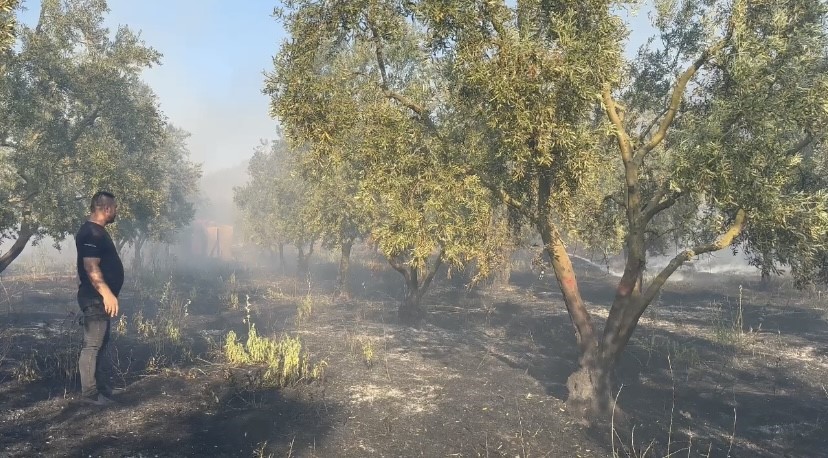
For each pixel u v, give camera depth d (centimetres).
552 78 588
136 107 1642
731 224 692
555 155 639
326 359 927
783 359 1048
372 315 1452
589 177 642
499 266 764
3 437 571
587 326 702
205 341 1059
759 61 596
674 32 875
